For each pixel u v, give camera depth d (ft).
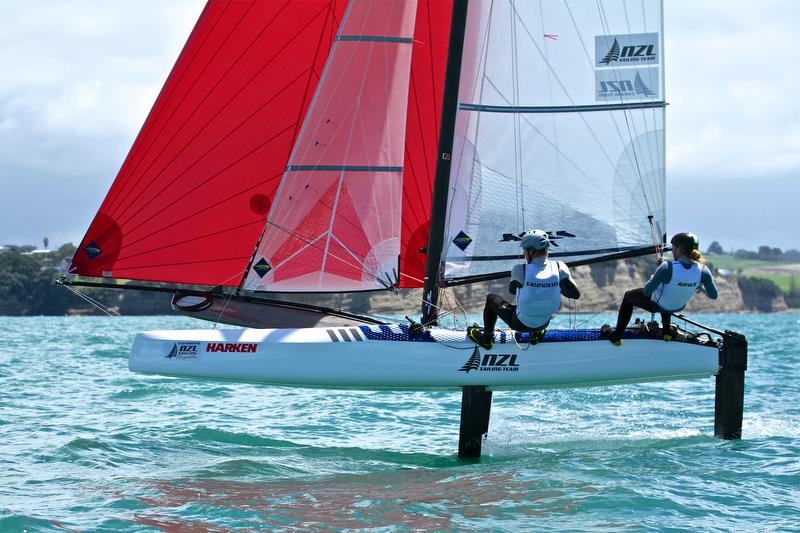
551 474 89.71
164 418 131.34
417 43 109.50
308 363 97.45
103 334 462.19
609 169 104.94
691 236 96.27
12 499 80.02
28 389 164.86
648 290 96.32
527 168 103.55
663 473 89.71
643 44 104.37
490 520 73.15
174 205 106.11
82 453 101.91
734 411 106.32
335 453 105.40
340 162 104.88
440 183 102.17
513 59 102.32
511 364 98.99
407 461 100.12
